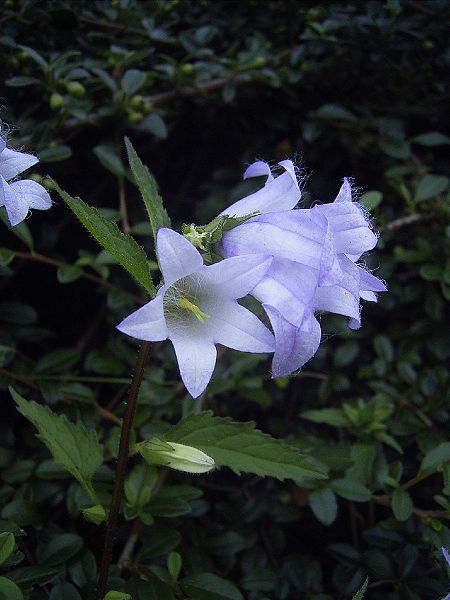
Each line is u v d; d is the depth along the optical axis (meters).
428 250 0.29
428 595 0.22
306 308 0.15
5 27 0.28
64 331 0.31
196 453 0.17
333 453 0.24
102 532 0.24
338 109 0.30
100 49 0.29
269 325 0.25
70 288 0.31
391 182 0.31
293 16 0.32
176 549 0.23
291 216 0.16
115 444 0.22
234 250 0.16
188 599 0.20
